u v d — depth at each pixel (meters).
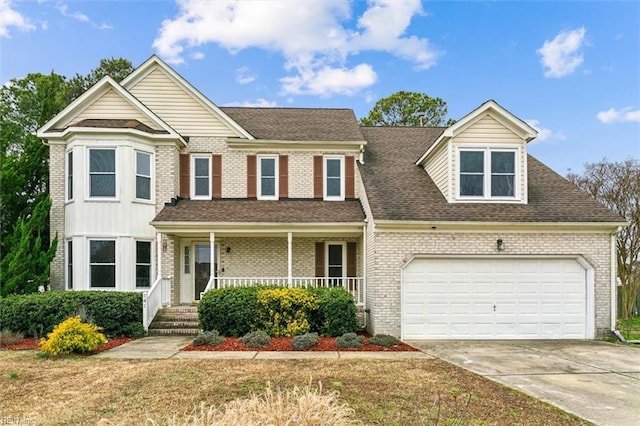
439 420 5.59
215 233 14.55
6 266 13.34
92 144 14.34
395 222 12.40
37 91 27.09
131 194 14.53
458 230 12.73
